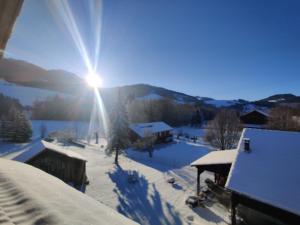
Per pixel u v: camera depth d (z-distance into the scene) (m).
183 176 21.25
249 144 10.64
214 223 11.37
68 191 3.79
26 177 3.94
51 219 2.19
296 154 9.43
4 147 31.16
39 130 48.28
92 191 16.66
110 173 21.45
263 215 10.05
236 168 9.66
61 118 68.75
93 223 2.37
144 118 62.62
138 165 25.45
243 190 8.43
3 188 2.97
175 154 33.19
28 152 17.44
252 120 38.38
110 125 27.39
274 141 10.73
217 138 32.19
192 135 54.06
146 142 33.78
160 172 22.55
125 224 2.69
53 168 17.48
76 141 38.66
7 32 2.29
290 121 30.95
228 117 32.47
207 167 13.77
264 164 9.43
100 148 34.94
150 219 12.53
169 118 71.56
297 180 8.12
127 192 16.69
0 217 2.08
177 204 14.38
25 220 2.12
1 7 1.82
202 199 13.98
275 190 8.00
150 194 16.31
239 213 10.95
